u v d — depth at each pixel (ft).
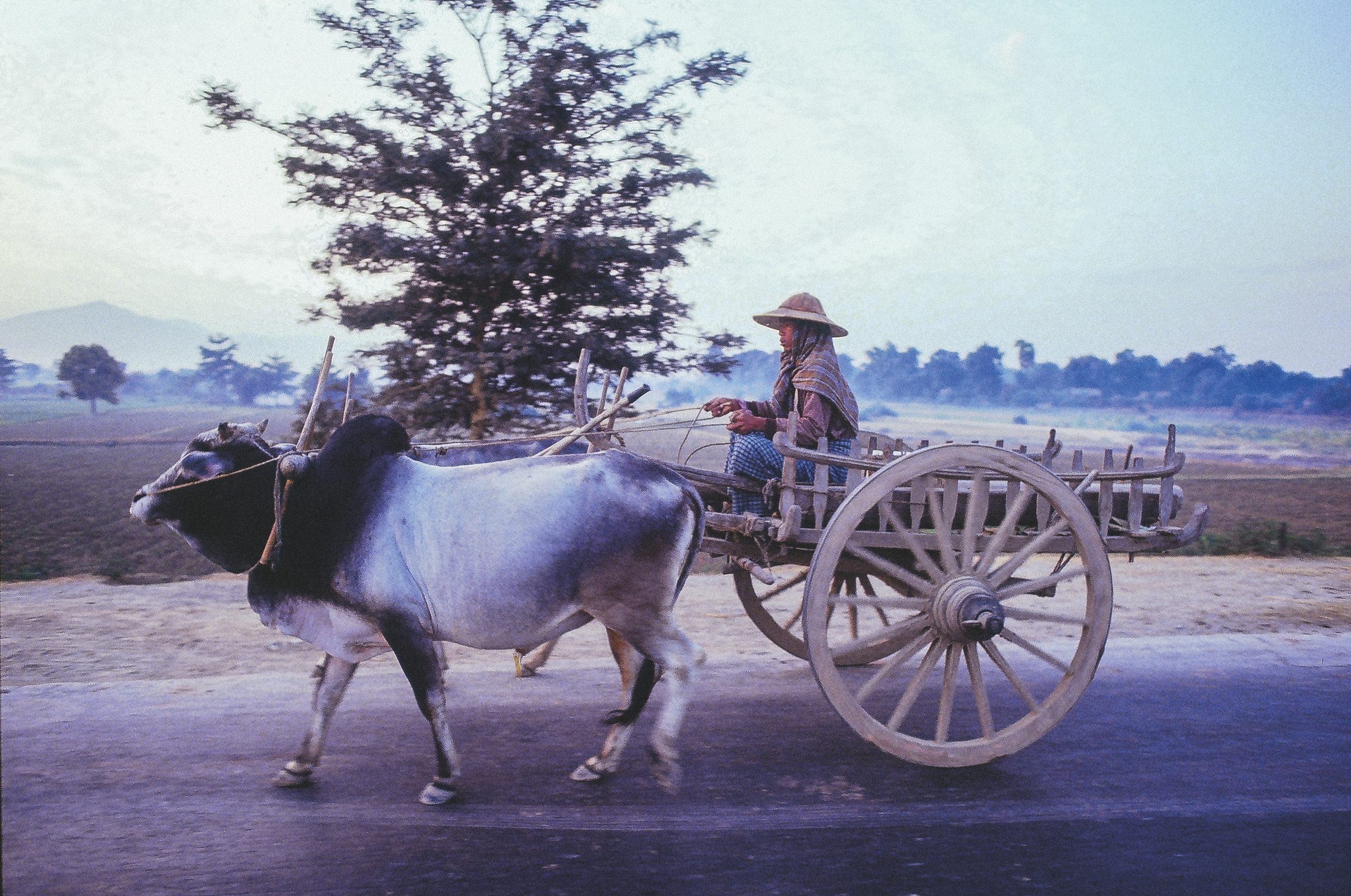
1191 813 13.15
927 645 14.90
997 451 14.33
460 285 36.17
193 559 55.77
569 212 36.17
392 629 13.07
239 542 13.99
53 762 14.23
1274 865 11.66
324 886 10.78
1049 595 17.17
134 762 14.29
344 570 13.17
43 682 19.01
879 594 27.71
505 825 12.44
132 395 547.08
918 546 14.46
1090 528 14.69
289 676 18.98
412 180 34.60
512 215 35.96
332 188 35.22
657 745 13.17
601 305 37.32
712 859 11.60
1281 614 28.50
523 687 18.44
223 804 12.91
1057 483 14.65
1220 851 12.04
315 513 13.30
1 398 527.81
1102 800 13.53
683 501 13.62
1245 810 13.28
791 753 15.16
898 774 14.42
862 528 15.25
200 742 15.15
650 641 13.35
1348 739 16.22
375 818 12.59
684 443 17.37
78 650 21.74
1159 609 29.09
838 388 16.21
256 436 14.39
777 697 17.99
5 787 13.26
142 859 11.32
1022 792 13.80
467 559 12.85
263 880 10.88
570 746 15.34
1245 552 46.24
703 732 16.05
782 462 15.93
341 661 13.83
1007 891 10.93
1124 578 35.29
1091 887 11.05
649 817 12.76
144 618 25.38
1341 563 41.86
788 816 12.83
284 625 13.84
